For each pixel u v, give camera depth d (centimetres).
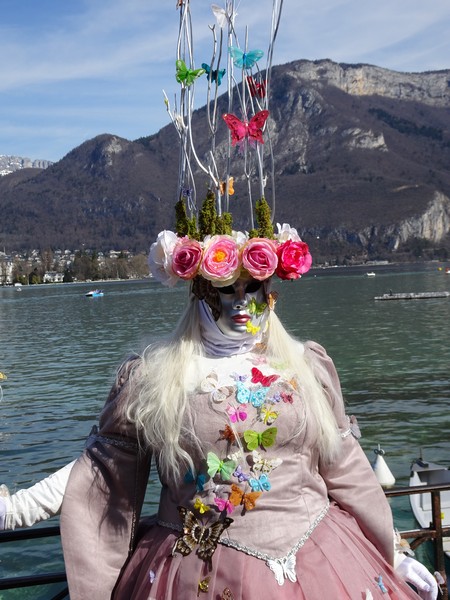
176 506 215
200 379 217
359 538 222
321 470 228
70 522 215
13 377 2719
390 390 2095
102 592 214
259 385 215
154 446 215
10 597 764
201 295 224
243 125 232
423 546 725
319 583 201
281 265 223
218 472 209
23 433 1708
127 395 220
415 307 5478
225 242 219
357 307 5806
